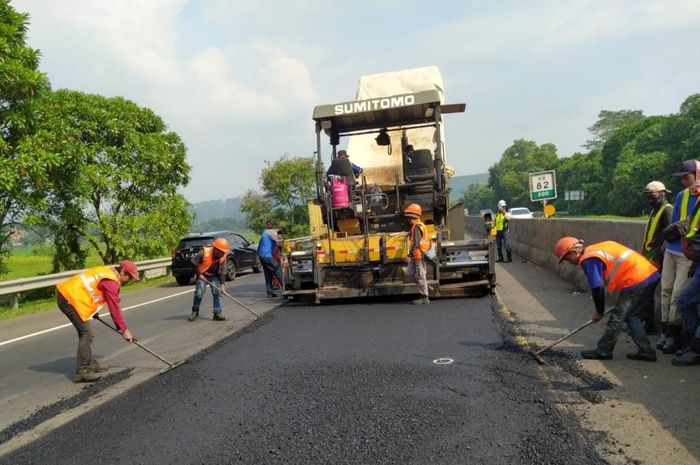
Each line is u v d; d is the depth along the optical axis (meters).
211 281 9.41
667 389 4.55
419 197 10.00
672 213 5.85
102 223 18.67
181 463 3.80
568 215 72.94
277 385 5.32
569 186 83.50
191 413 4.74
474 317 7.84
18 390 5.97
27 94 13.57
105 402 5.21
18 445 4.34
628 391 4.57
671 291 5.72
